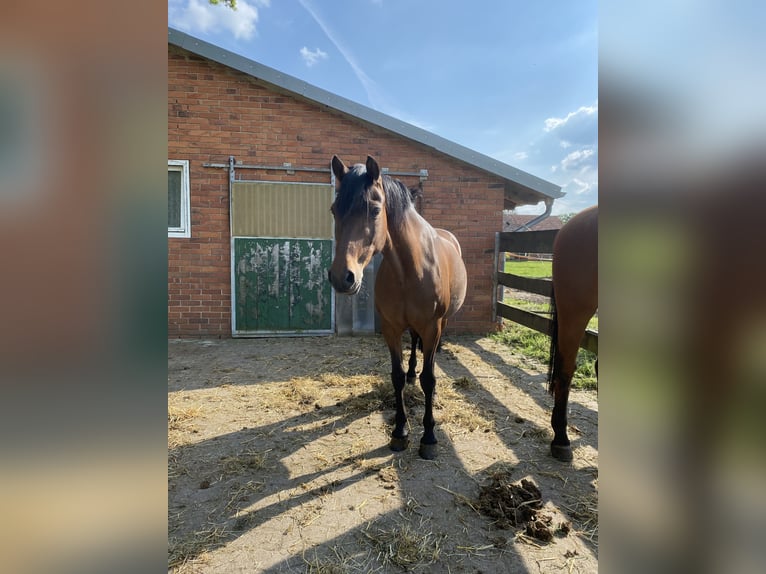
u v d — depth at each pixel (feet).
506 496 6.01
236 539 5.28
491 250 17.25
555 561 4.96
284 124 16.15
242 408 9.59
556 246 7.38
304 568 4.81
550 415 9.28
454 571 4.79
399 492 6.31
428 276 7.23
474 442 7.95
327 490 6.34
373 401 9.89
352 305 17.06
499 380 11.68
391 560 4.94
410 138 16.17
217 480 6.63
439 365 13.08
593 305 6.74
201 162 15.94
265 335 16.72
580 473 6.92
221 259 16.35
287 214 16.47
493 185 17.01
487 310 17.43
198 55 15.49
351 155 16.47
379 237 6.55
